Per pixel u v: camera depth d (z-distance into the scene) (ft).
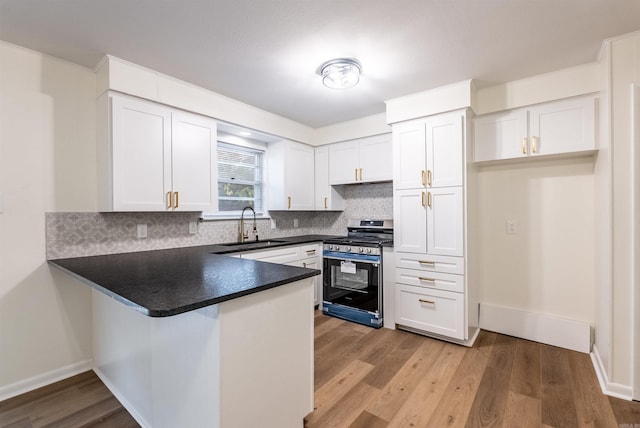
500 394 6.19
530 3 5.21
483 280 9.84
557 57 7.06
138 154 7.39
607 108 6.31
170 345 4.72
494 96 8.57
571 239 8.49
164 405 4.89
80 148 7.30
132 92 7.21
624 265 6.15
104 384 6.80
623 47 6.15
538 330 8.71
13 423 5.53
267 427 4.54
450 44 6.48
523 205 9.19
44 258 6.81
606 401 5.92
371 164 11.45
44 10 5.29
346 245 10.74
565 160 8.57
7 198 6.36
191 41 6.33
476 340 8.87
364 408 5.81
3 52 6.31
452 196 8.58
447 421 5.41
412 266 9.32
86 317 7.39
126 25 5.76
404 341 8.86
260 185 12.32
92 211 7.48
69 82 7.16
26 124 6.59
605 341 6.64
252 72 7.72
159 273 5.31
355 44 6.45
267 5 5.22
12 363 6.41
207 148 8.85
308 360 5.37
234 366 4.06
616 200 6.22
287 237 12.90
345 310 10.73
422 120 9.07
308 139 12.70
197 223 9.73
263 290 4.41
